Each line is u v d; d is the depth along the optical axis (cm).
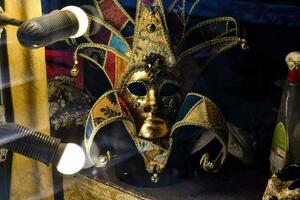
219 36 116
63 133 144
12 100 136
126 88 119
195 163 136
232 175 134
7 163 138
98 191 134
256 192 125
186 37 118
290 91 113
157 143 121
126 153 141
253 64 134
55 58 142
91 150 133
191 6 125
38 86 138
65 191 145
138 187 129
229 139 130
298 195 100
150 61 116
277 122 119
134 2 133
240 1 124
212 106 117
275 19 120
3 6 128
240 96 139
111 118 119
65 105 140
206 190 127
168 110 119
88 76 153
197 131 132
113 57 121
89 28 120
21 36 93
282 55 129
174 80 118
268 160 136
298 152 113
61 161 104
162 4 116
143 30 116
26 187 144
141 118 119
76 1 141
